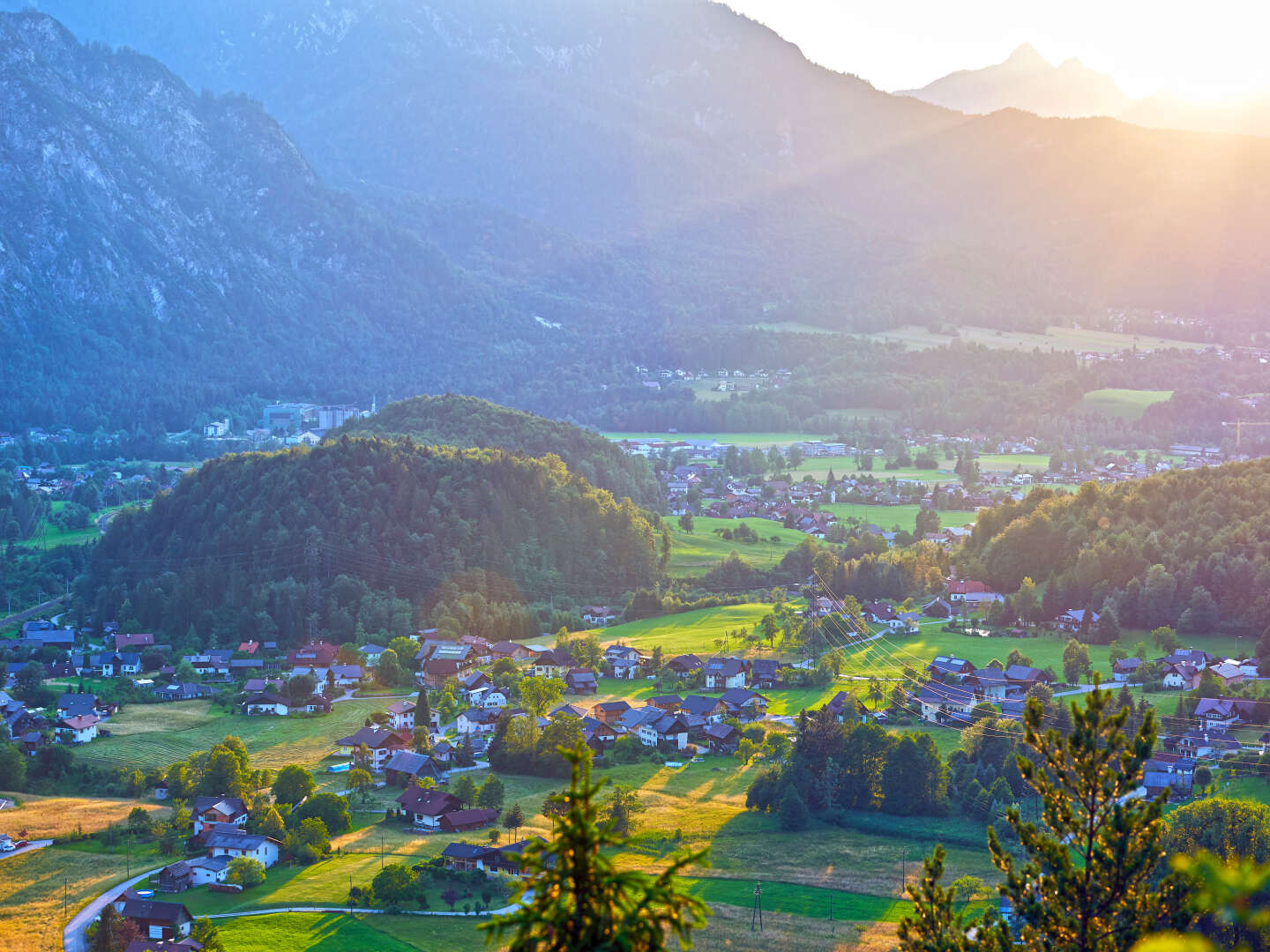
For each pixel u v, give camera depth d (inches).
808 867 5093.5
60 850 5541.3
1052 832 1985.7
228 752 6156.5
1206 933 3240.7
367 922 4613.7
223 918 4682.6
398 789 6456.7
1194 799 5388.8
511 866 5054.1
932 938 2026.3
